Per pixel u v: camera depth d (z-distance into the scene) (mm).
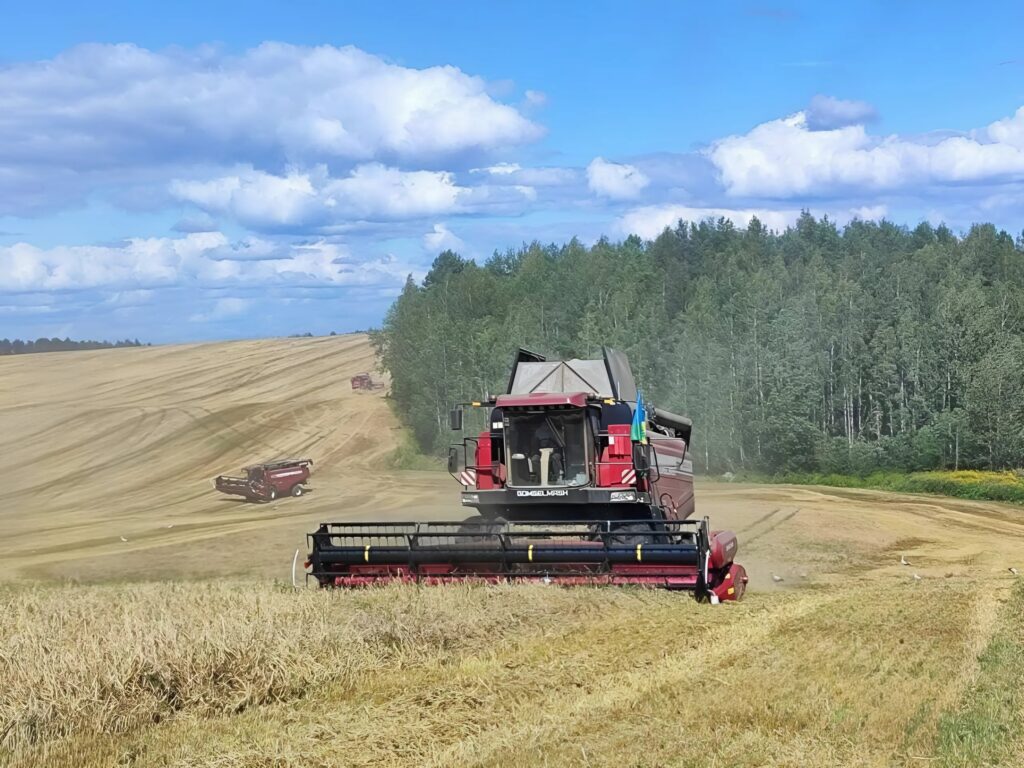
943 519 35188
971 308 64500
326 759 7695
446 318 82812
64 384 98188
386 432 77000
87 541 34344
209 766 7648
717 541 14852
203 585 16812
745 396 66438
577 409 17094
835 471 62219
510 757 7551
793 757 7484
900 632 12648
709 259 105500
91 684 9125
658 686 9633
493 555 15273
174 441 72438
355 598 13891
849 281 74438
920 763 7348
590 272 92875
